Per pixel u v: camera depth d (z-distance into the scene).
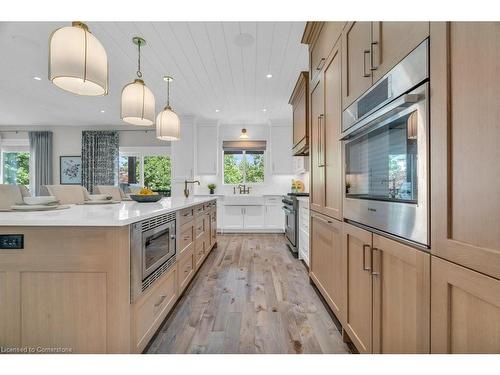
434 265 0.89
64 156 6.48
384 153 1.22
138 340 1.48
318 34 2.31
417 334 0.98
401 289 1.09
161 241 1.84
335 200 1.89
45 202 1.85
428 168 0.91
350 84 1.61
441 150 0.85
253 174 6.36
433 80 0.88
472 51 0.74
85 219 1.27
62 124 6.39
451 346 0.82
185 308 2.17
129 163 6.57
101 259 1.29
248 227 5.79
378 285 1.27
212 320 1.98
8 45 2.84
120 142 6.55
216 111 5.34
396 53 1.09
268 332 1.82
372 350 1.33
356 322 1.52
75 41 1.68
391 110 1.08
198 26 2.48
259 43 2.79
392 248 1.14
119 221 1.25
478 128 0.72
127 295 1.35
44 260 1.29
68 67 1.66
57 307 1.30
